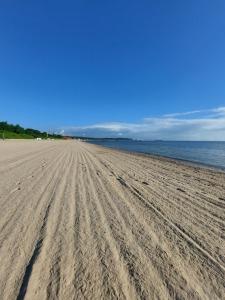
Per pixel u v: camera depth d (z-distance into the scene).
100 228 5.97
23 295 3.44
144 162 25.12
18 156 24.00
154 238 5.52
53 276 3.90
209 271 4.23
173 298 3.49
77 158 24.70
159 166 21.95
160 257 4.66
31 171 14.45
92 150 44.12
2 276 3.85
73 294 3.50
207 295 3.58
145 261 4.48
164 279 3.94
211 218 7.18
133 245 5.11
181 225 6.45
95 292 3.56
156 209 7.79
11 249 4.73
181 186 12.35
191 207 8.30
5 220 6.27
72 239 5.27
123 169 17.77
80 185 10.91
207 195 10.48
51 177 12.64
